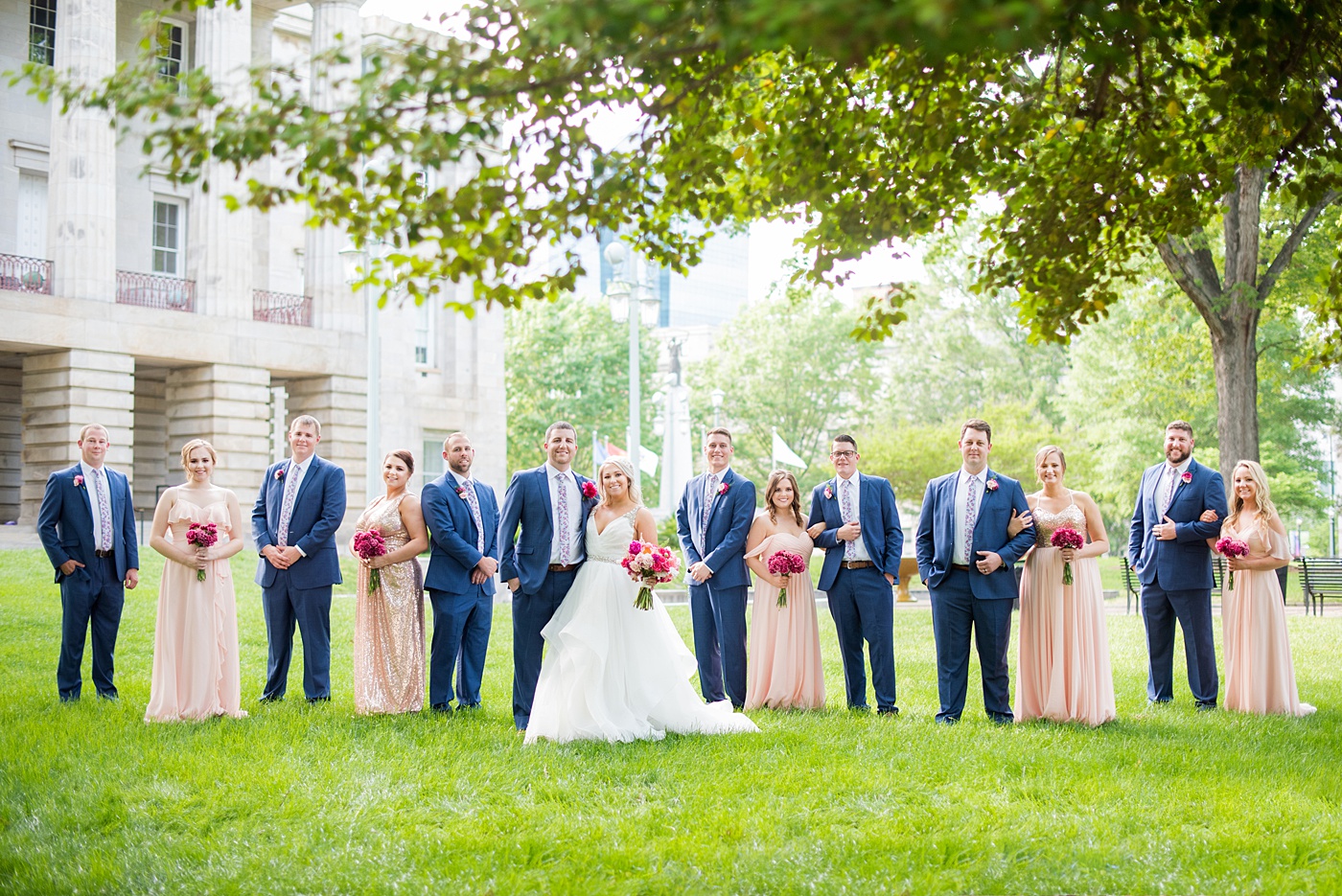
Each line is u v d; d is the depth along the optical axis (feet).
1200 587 32.45
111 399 97.09
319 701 31.60
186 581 29.01
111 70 96.27
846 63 19.77
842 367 206.39
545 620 28.73
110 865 18.07
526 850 18.35
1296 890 16.31
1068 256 25.21
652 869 17.38
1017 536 29.25
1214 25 18.90
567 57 15.99
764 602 32.35
